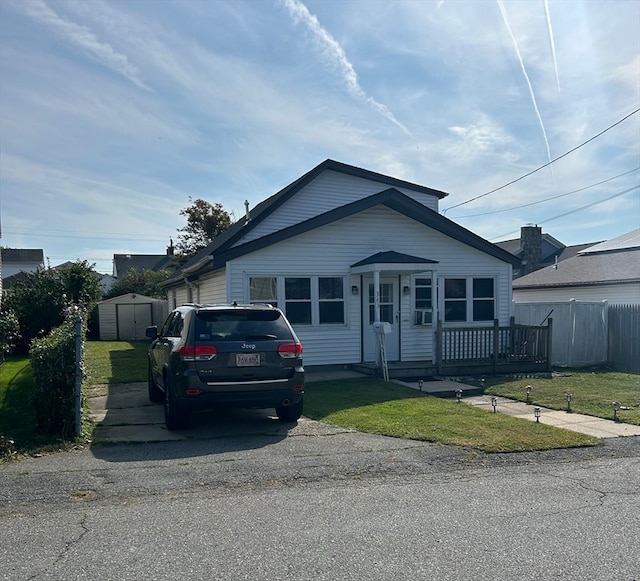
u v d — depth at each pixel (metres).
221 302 14.08
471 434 7.22
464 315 15.37
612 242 26.45
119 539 4.01
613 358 15.84
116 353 19.91
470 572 3.54
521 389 11.23
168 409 7.73
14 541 3.98
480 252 15.49
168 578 3.44
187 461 6.08
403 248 14.69
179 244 39.53
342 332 14.11
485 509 4.67
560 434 7.27
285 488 5.21
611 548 3.90
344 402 9.50
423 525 4.31
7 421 7.93
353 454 6.36
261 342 7.58
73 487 5.19
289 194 15.70
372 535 4.11
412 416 8.30
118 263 58.31
